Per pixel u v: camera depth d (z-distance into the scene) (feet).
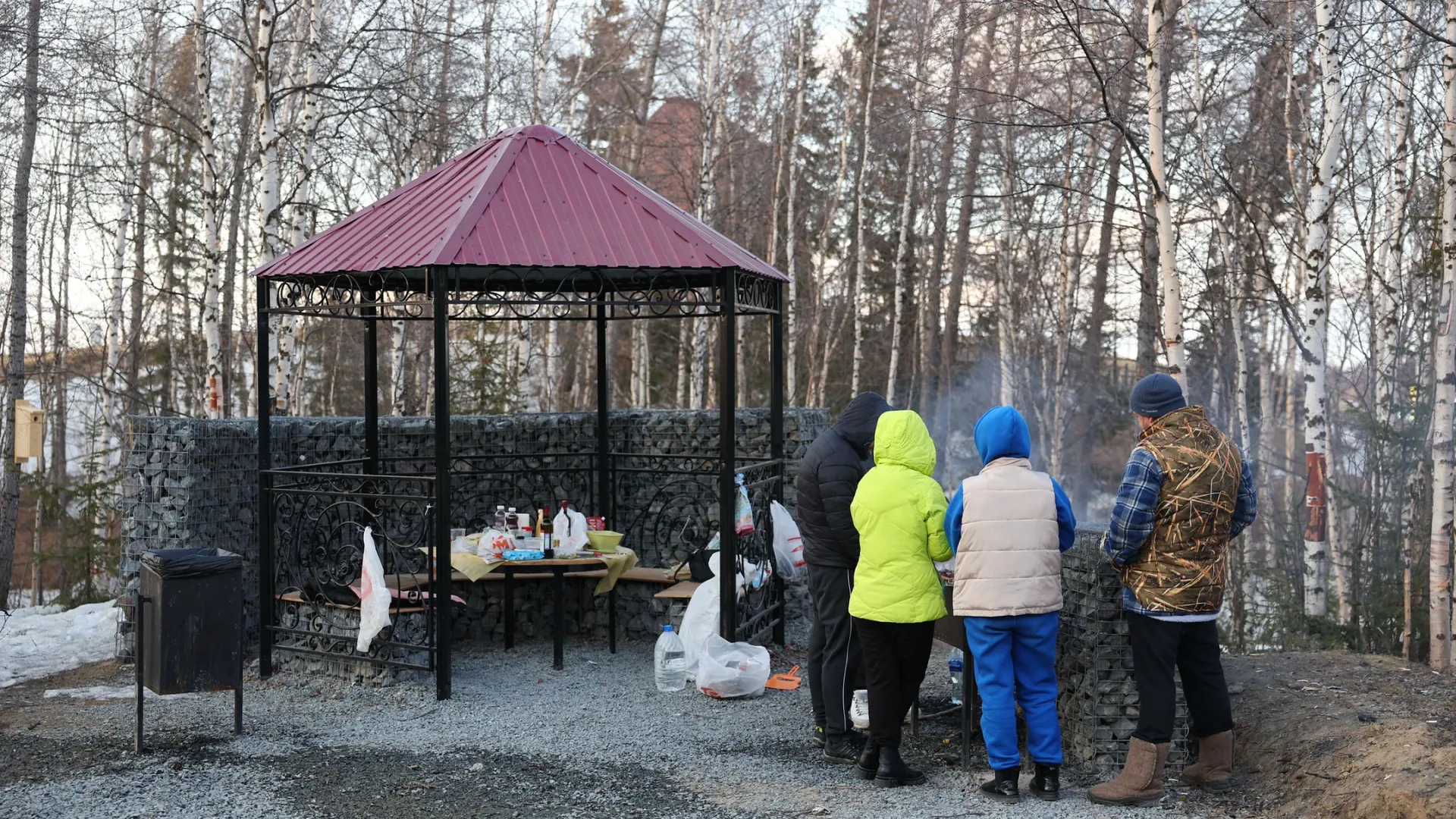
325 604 21.36
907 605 15.23
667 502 28.17
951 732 18.34
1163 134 28.32
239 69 59.06
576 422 29.19
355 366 78.28
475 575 22.43
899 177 75.00
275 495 21.88
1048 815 14.34
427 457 27.45
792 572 23.99
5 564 38.29
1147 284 47.11
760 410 27.71
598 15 64.64
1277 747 15.64
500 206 21.24
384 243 20.97
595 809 14.88
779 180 69.26
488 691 20.98
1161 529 14.51
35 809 14.78
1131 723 15.90
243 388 69.21
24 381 38.52
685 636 21.85
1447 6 27.37
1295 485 46.21
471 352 55.47
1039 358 66.59
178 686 17.22
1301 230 44.50
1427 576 29.12
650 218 21.94
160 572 17.03
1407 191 34.32
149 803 15.03
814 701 17.65
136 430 23.21
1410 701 16.56
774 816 14.55
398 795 15.39
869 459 17.34
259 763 16.76
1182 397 14.97
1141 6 36.17
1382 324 35.17
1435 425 25.38
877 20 61.72
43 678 22.65
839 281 77.77
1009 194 33.63
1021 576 14.66
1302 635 27.96
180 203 64.44
